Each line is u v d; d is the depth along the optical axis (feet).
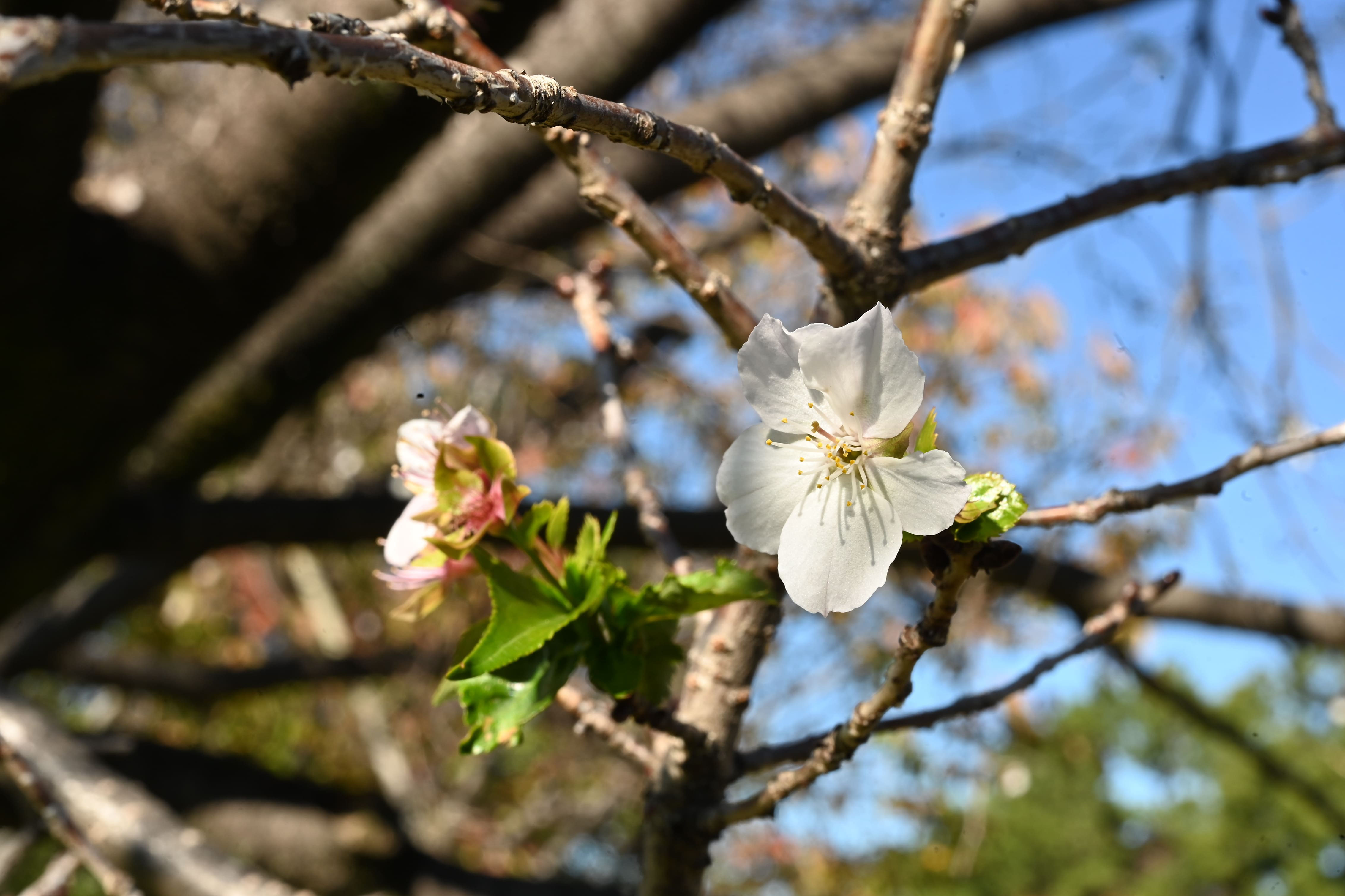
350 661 19.45
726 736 5.17
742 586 4.47
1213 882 59.52
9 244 7.88
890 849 22.43
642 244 4.86
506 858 24.02
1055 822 62.49
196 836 10.85
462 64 2.71
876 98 12.81
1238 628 13.37
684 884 5.10
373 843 14.65
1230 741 14.38
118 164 8.78
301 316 9.91
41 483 9.50
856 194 5.30
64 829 5.55
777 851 23.81
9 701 12.14
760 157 13.14
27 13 6.54
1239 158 6.11
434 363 21.80
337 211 8.61
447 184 9.75
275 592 24.56
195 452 10.73
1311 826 55.01
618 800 25.54
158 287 8.57
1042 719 20.85
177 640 23.43
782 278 21.12
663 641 4.58
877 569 3.51
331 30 2.95
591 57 9.93
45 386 8.73
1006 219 5.70
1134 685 15.74
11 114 6.91
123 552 11.39
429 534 4.85
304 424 19.79
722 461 3.79
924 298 21.58
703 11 9.78
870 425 3.62
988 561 3.37
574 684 5.89
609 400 6.59
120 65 2.02
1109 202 5.82
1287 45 6.52
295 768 24.56
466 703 4.35
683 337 19.61
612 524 4.55
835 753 4.15
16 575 10.71
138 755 14.74
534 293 17.15
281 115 8.25
